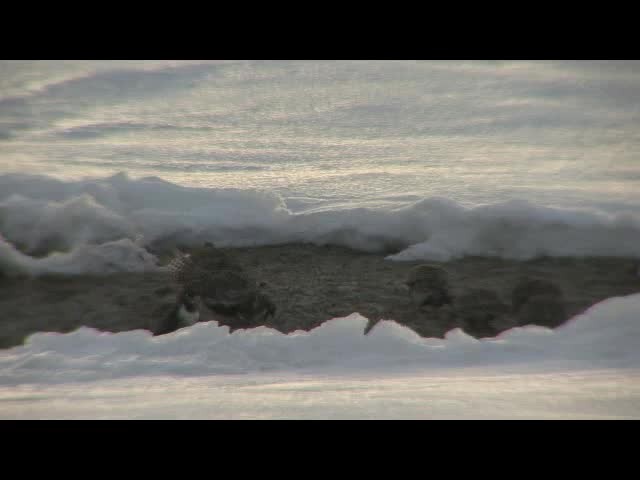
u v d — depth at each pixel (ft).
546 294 86.69
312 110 207.62
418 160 153.48
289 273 100.73
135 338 72.74
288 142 172.24
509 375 59.88
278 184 133.18
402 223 110.42
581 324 73.92
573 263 105.29
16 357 69.62
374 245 110.11
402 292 94.99
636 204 119.75
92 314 90.94
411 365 66.90
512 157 155.33
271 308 87.20
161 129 186.60
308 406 49.37
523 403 49.03
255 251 108.37
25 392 57.98
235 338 71.67
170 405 50.44
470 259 106.73
